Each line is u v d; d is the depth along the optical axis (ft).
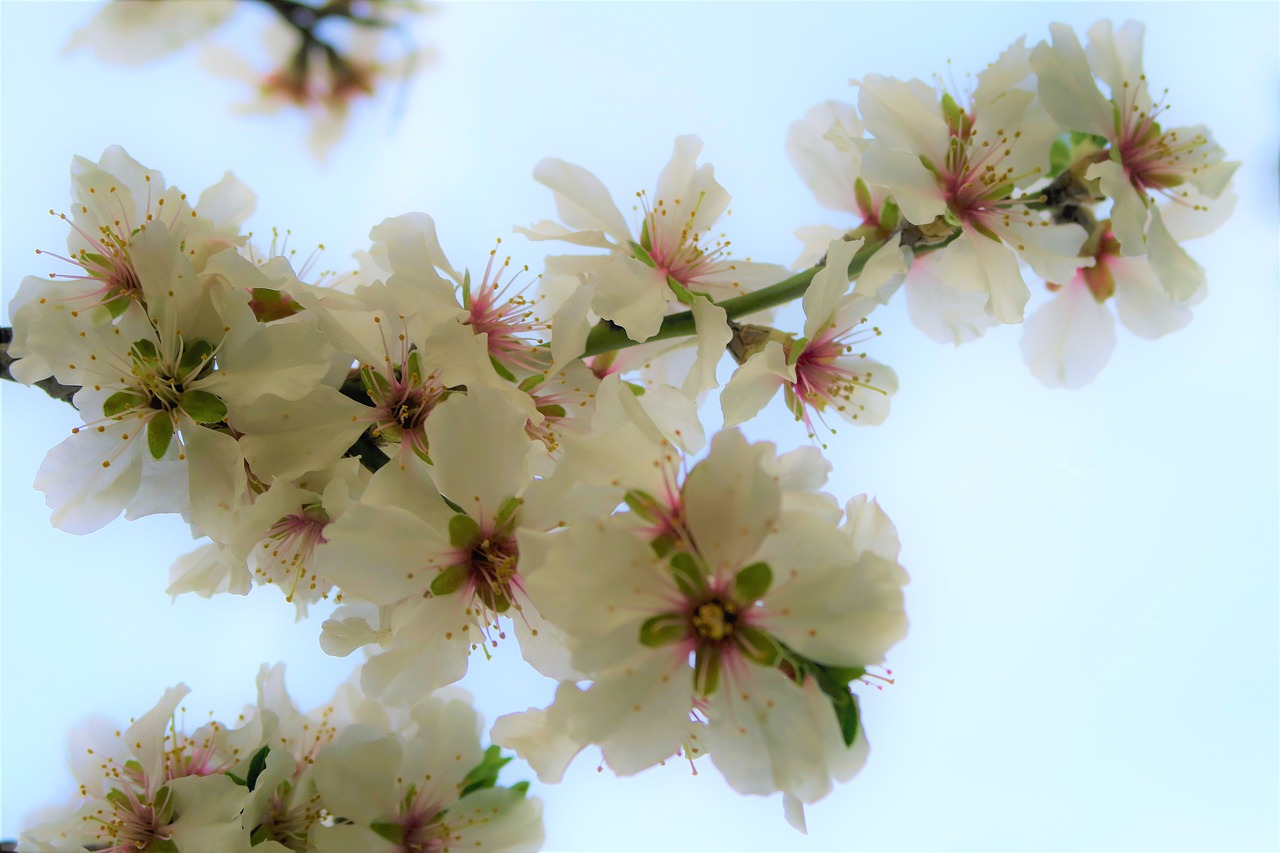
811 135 1.27
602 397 1.09
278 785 1.18
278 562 1.15
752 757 1.04
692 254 1.21
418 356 1.13
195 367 1.12
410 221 1.18
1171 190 1.27
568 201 1.22
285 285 1.13
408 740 1.20
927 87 1.22
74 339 1.12
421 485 1.11
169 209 1.16
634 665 1.04
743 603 1.05
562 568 1.04
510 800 1.20
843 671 1.05
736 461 1.04
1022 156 1.21
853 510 1.08
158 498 1.14
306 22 1.59
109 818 1.17
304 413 1.12
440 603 1.10
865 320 1.19
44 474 1.12
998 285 1.19
